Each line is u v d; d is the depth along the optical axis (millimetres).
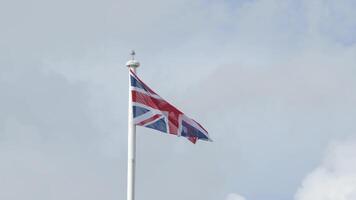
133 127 83938
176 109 85938
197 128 86438
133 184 83000
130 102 84500
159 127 84938
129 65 85188
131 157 83438
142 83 85250
